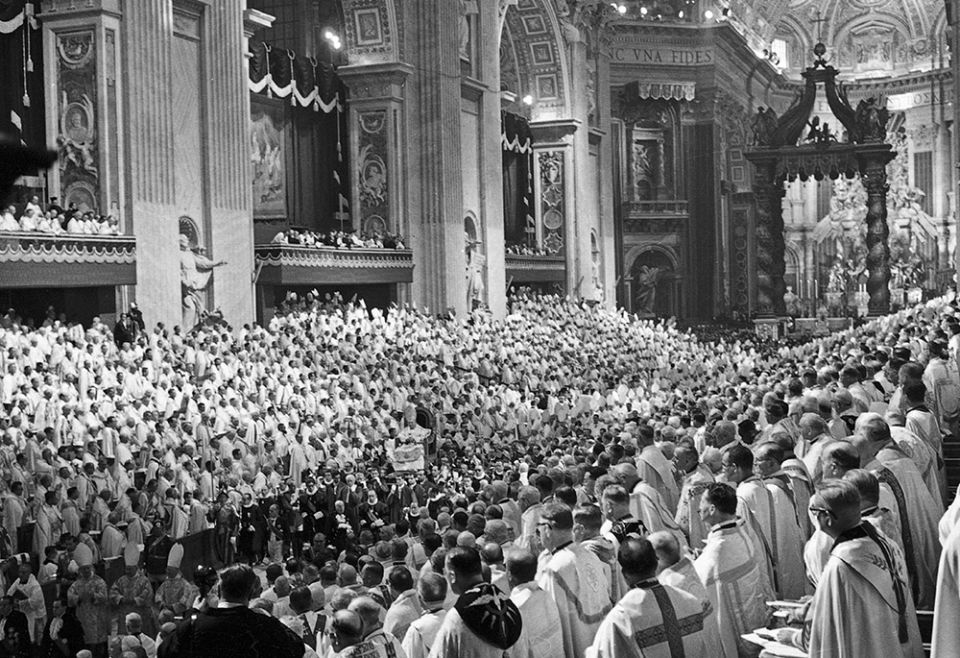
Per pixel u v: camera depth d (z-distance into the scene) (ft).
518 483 52.42
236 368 88.79
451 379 108.58
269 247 110.11
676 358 152.25
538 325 153.79
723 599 24.26
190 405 77.92
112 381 76.13
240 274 106.22
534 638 23.53
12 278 78.18
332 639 23.84
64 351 76.84
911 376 34.01
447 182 142.51
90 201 92.79
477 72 156.46
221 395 79.92
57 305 90.12
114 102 92.89
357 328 115.14
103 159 92.43
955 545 17.87
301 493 69.31
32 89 93.25
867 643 19.80
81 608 49.49
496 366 123.44
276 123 128.47
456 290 143.33
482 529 35.32
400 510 70.95
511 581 24.32
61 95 93.35
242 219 106.42
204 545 63.72
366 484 72.18
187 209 100.94
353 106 139.74
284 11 146.92
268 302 112.27
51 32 93.40
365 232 139.23
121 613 51.13
